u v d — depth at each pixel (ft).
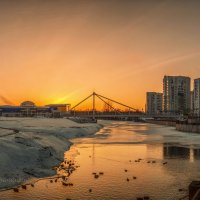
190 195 81.30
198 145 250.37
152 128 617.62
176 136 371.35
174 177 123.44
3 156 121.80
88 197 95.40
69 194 97.81
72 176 122.11
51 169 130.31
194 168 142.61
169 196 97.60
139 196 97.35
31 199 92.02
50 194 97.25
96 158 169.99
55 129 355.36
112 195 97.96
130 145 247.50
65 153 187.32
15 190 98.89
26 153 134.00
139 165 149.48
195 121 528.63
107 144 255.09
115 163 154.20
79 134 367.66
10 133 189.16
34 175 117.80
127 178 120.26
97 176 121.60
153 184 112.06
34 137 189.78
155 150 212.23
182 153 196.34
